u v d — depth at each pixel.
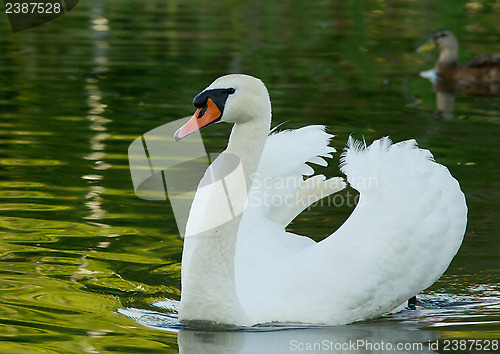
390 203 10.26
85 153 15.64
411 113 19.36
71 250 11.60
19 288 10.29
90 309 9.80
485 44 29.25
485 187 14.27
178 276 11.06
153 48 25.31
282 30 28.98
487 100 21.64
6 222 12.43
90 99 19.50
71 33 27.03
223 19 30.47
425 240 10.25
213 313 9.62
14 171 14.59
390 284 10.09
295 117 18.34
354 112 19.14
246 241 10.57
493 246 12.27
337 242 10.17
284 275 10.08
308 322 9.79
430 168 10.72
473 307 10.50
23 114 18.16
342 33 28.98
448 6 34.03
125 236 12.19
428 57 27.06
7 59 23.42
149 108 18.75
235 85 9.57
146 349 8.75
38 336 8.92
